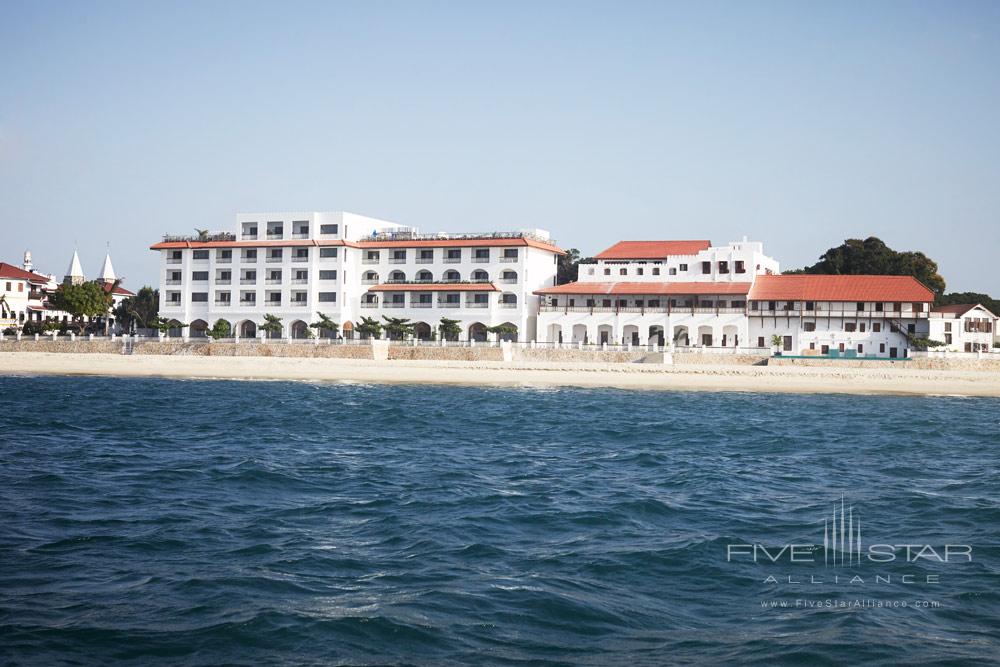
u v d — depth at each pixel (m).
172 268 143.00
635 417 70.62
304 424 63.69
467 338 132.88
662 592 24.22
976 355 104.62
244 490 37.84
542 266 139.00
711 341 122.50
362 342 121.12
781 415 73.56
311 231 138.38
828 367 105.31
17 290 165.12
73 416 66.69
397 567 26.25
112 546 28.22
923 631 21.39
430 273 136.38
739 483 40.94
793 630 21.41
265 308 137.75
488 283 131.38
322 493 37.44
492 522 32.16
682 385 102.62
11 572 25.23
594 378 107.50
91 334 139.12
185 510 33.69
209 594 23.53
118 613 22.06
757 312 120.75
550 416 70.81
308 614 22.08
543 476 42.41
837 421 69.19
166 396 85.69
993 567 26.88
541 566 26.50
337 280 135.38
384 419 67.50
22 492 36.75
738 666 19.27
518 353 116.75
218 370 115.25
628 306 127.06
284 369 114.75
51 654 19.55
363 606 22.72
